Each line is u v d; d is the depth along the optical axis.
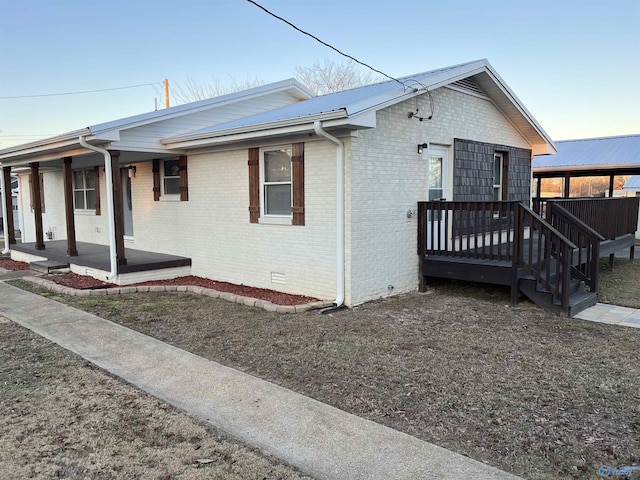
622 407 3.49
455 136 8.35
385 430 3.15
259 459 2.80
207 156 8.71
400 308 6.65
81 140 7.89
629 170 16.42
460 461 2.75
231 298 7.20
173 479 2.59
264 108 10.62
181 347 5.03
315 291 7.12
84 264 9.41
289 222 7.36
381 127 6.93
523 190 10.45
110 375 4.24
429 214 8.00
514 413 3.40
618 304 6.88
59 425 3.26
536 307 6.59
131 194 10.88
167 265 9.02
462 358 4.60
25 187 16.36
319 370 4.31
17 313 6.59
